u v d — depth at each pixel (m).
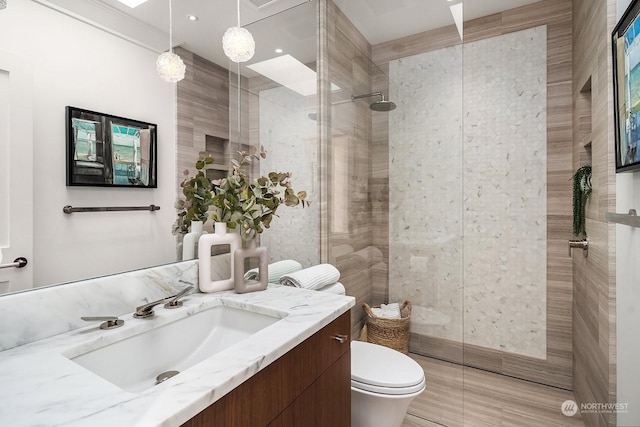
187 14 1.27
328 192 1.86
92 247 0.97
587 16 1.66
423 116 1.88
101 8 0.98
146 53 1.12
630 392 1.17
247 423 0.70
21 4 0.81
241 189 1.32
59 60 0.89
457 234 1.83
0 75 0.78
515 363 2.22
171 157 1.22
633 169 1.03
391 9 1.86
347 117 1.96
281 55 1.75
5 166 0.79
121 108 1.04
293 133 1.80
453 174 1.83
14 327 0.77
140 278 1.06
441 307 1.87
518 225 2.20
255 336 0.83
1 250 0.79
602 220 1.42
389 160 1.98
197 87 1.32
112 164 1.02
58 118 0.89
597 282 1.50
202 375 0.64
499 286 2.26
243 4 1.54
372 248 2.04
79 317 0.89
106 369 0.83
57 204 0.89
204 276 1.21
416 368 1.45
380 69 1.92
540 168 2.13
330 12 1.89
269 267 1.58
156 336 0.96
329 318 1.00
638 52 0.97
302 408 0.89
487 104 2.28
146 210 1.13
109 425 0.49
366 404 1.36
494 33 2.24
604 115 1.38
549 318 2.12
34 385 0.61
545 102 2.11
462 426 1.72
